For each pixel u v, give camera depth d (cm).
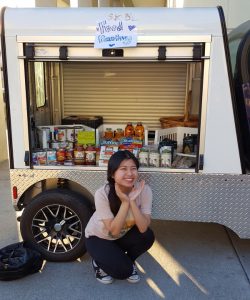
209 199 280
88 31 259
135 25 256
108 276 270
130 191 247
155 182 280
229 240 344
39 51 263
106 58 262
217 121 266
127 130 339
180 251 322
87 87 370
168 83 363
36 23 260
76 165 292
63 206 287
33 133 304
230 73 258
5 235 354
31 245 297
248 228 282
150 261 304
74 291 262
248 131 291
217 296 258
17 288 265
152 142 328
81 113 378
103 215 247
